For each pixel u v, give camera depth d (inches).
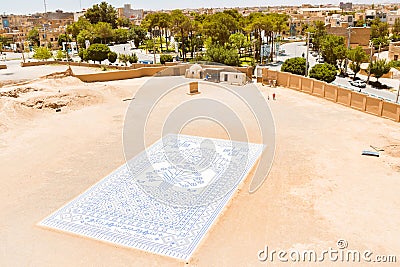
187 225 520.4
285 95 1342.3
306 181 643.5
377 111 1069.1
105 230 512.7
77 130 963.3
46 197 604.7
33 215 552.7
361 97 1115.3
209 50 1787.6
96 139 885.2
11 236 502.0
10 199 600.7
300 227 506.9
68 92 1245.1
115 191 621.3
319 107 1171.9
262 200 582.2
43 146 845.2
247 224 518.3
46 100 1171.3
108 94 1333.7
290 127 954.7
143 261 448.1
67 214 553.9
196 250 465.1
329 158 744.3
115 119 1055.0
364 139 859.4
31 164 740.7
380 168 693.9
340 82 1788.9
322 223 514.9
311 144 826.2
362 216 530.3
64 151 809.5
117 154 781.9
